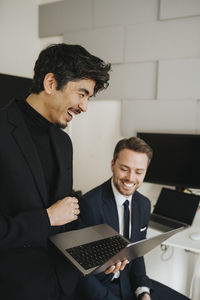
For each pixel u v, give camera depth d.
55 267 0.83
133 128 2.16
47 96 0.77
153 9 2.00
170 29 1.94
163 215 1.72
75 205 0.79
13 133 0.75
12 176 0.72
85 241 0.87
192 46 1.88
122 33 2.13
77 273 0.89
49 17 2.48
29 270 0.76
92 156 2.41
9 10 2.31
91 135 2.39
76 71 0.72
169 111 1.99
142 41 2.06
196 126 1.92
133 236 1.20
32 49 2.54
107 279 1.11
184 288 1.93
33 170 0.76
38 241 0.71
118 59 2.17
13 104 0.80
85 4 2.28
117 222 1.17
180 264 1.93
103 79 0.77
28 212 0.71
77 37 2.35
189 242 1.35
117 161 1.17
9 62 2.36
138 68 2.10
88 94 0.78
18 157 0.74
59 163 0.87
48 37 2.55
